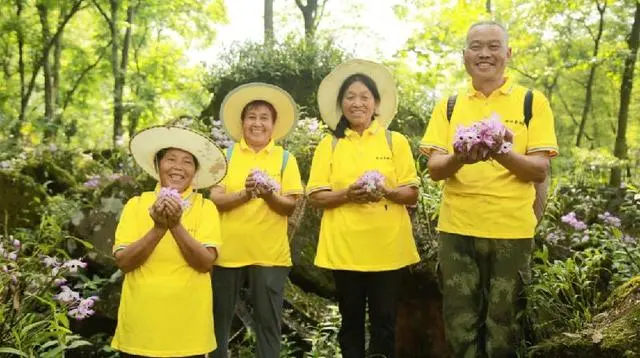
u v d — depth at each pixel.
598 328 3.26
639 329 3.01
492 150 2.94
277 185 3.59
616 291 3.62
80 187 6.49
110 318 4.46
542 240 4.71
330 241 3.68
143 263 3.15
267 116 3.88
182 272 3.17
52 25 14.08
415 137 7.36
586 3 13.39
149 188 5.55
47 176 6.79
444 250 3.42
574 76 17.27
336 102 3.97
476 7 10.36
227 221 3.69
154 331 3.10
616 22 14.38
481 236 3.28
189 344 3.14
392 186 3.71
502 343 3.28
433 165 3.30
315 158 3.84
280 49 9.02
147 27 15.38
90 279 5.04
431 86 10.52
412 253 3.70
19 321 3.40
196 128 6.38
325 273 5.12
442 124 3.47
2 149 7.98
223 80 9.02
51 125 10.73
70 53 14.86
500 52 3.31
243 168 3.83
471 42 3.35
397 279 3.67
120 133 13.59
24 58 14.81
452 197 3.38
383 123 4.12
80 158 7.51
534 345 3.45
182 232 3.10
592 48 15.14
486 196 3.27
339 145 3.78
